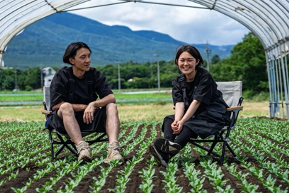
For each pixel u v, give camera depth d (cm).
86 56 609
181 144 560
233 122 591
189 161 579
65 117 588
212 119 577
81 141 582
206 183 470
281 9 1158
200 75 588
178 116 572
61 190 436
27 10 1280
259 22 1391
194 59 582
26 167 598
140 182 482
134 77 11244
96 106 604
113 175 515
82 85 625
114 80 10756
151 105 3350
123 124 1429
